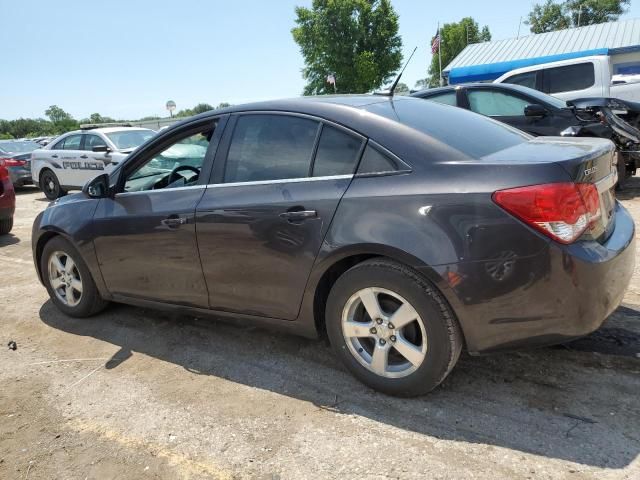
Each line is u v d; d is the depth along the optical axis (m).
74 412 2.93
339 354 2.95
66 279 4.23
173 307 3.63
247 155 3.19
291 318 3.06
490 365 3.08
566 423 2.52
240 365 3.33
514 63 21.25
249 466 2.38
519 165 2.42
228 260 3.17
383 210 2.61
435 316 2.54
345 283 2.78
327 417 2.71
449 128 2.94
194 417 2.80
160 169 3.65
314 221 2.80
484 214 2.40
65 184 11.57
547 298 2.38
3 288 5.25
